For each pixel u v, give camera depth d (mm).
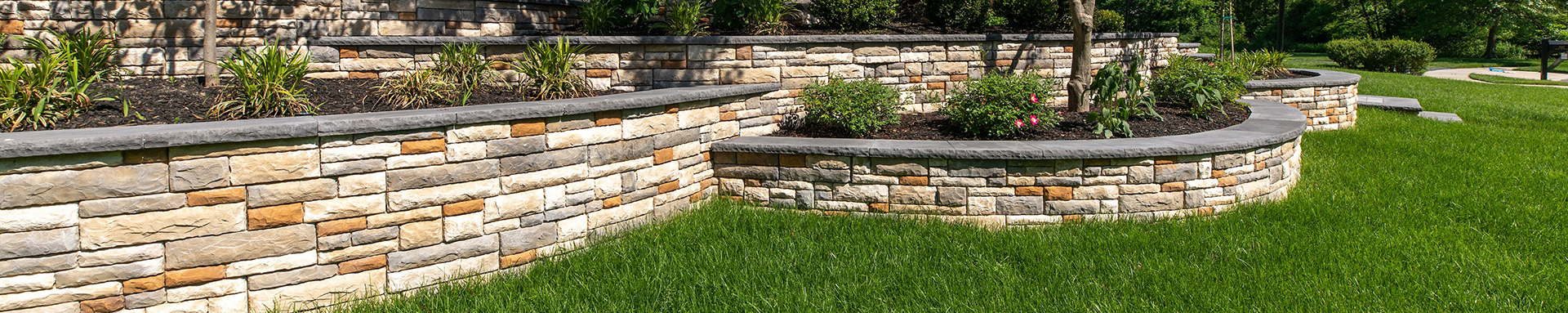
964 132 6359
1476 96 13383
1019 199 5320
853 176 5449
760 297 3969
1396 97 11953
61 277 3328
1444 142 8320
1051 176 5289
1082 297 3992
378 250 3916
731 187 5746
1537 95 14375
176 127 3529
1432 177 6676
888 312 3861
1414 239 4934
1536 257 4762
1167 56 9672
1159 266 4391
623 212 4836
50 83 4398
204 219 3521
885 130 6512
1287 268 4375
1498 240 5059
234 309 3654
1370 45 23219
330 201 3766
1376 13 38781
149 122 4258
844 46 7102
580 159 4531
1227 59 10773
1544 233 5172
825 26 8234
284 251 3703
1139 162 5312
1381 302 3947
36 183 3215
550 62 5465
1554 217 5566
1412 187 6309
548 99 5355
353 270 3873
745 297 3984
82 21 6750
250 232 3617
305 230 3730
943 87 7625
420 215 3986
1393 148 7922
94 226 3344
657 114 5008
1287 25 40875
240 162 3543
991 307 3875
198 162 3467
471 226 4148
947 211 5379
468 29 7855
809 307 3871
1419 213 5535
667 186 5160
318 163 3707
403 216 3945
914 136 6336
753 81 6820
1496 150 7961
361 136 3785
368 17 7477
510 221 4281
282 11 7238
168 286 3514
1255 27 41281
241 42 7133
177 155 3432
